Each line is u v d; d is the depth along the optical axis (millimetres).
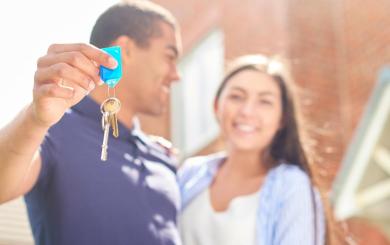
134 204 2201
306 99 5539
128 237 2156
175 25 2721
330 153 5352
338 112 5566
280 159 2711
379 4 5559
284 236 2439
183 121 6648
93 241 2100
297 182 2521
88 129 2221
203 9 6707
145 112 2646
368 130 5410
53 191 2082
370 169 5312
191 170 2795
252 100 2725
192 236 2590
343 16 5805
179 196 2447
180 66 6969
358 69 5617
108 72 1580
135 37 2545
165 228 2262
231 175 2688
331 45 5758
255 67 2775
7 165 1680
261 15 5875
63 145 2123
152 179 2318
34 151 1683
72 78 1531
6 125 1702
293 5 5750
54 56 1548
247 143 2684
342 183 5219
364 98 5516
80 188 2107
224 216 2547
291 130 2736
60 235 2078
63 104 1570
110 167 2197
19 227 4230
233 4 6215
